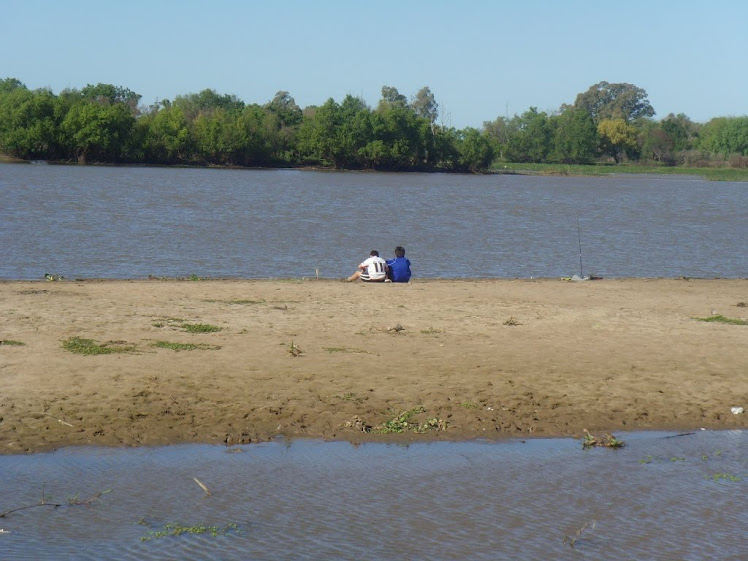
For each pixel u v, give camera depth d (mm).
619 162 169500
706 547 8102
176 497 8797
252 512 8523
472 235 40719
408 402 11562
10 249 29938
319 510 8633
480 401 11734
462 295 19734
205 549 7707
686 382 12938
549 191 85562
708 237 42750
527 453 10406
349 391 11797
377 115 126750
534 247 36312
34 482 8984
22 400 10727
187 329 14641
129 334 14031
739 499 9258
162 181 77812
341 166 127500
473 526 8398
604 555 7855
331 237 37812
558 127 165875
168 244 33094
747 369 13656
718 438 11141
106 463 9508
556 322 16625
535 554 7852
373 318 16328
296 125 136750
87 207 47812
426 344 14344
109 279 22469
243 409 11016
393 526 8328
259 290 19469
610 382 12758
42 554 7504
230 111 132375
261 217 46250
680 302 19984
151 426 10406
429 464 9938
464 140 132000
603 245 37781
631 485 9555
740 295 21734
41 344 13016
